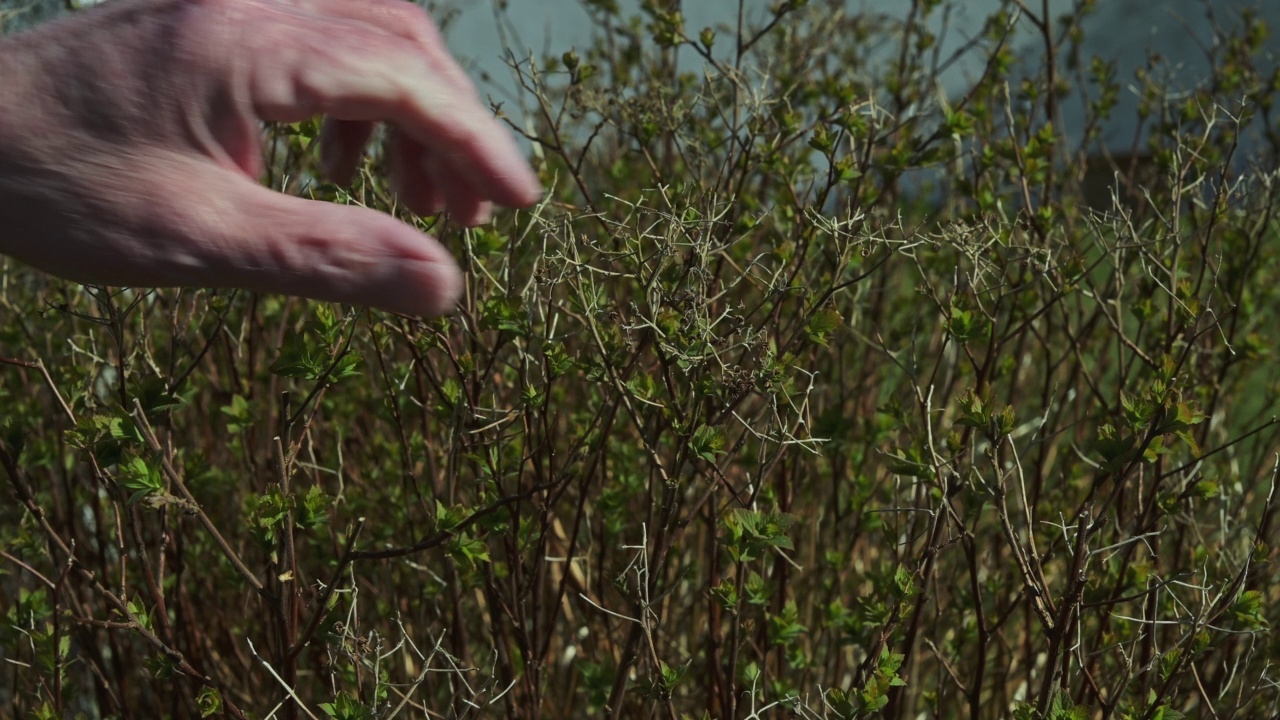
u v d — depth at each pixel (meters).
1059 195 3.18
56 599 1.93
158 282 0.86
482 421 2.13
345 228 0.83
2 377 2.75
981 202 2.40
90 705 2.65
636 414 2.06
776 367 1.78
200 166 0.84
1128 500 2.53
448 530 1.77
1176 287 2.28
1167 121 3.24
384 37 0.90
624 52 3.23
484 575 2.04
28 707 2.47
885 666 1.78
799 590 2.74
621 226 1.99
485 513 1.77
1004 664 2.68
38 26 0.87
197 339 2.83
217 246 0.83
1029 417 3.51
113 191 0.83
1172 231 2.23
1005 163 2.85
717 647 2.19
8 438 1.85
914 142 2.47
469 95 0.92
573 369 2.29
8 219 0.84
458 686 2.23
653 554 1.90
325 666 1.96
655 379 2.21
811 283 2.50
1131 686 2.16
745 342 1.86
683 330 1.82
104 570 2.32
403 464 2.42
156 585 1.94
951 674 1.98
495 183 0.90
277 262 0.83
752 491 1.86
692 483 2.58
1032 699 2.27
